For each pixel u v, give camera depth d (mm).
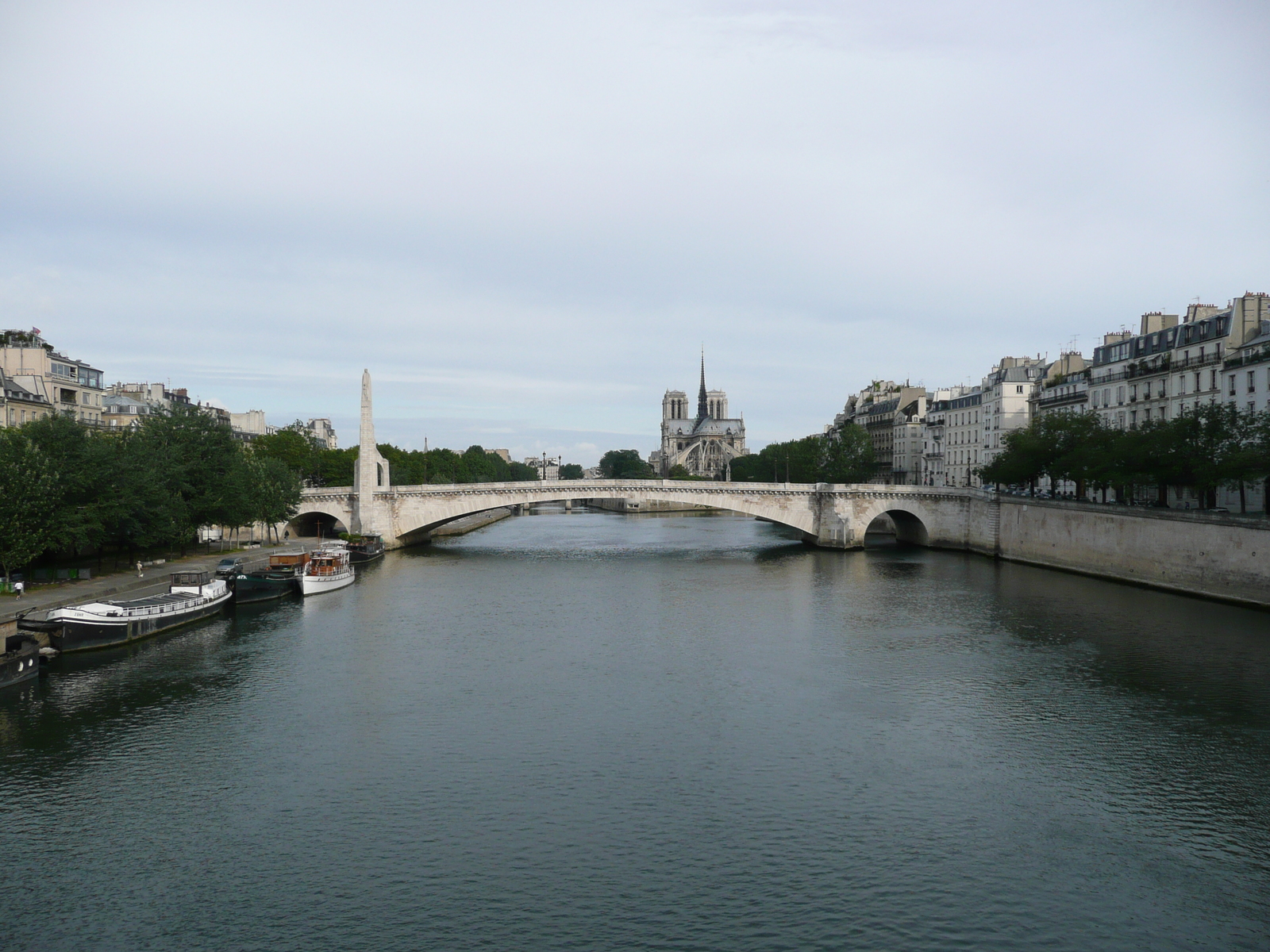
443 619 77438
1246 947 29656
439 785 41125
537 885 33094
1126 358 123625
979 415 166875
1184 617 74750
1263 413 89250
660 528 197875
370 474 131750
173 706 51531
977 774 42500
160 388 160625
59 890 32750
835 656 63625
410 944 29734
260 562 99500
